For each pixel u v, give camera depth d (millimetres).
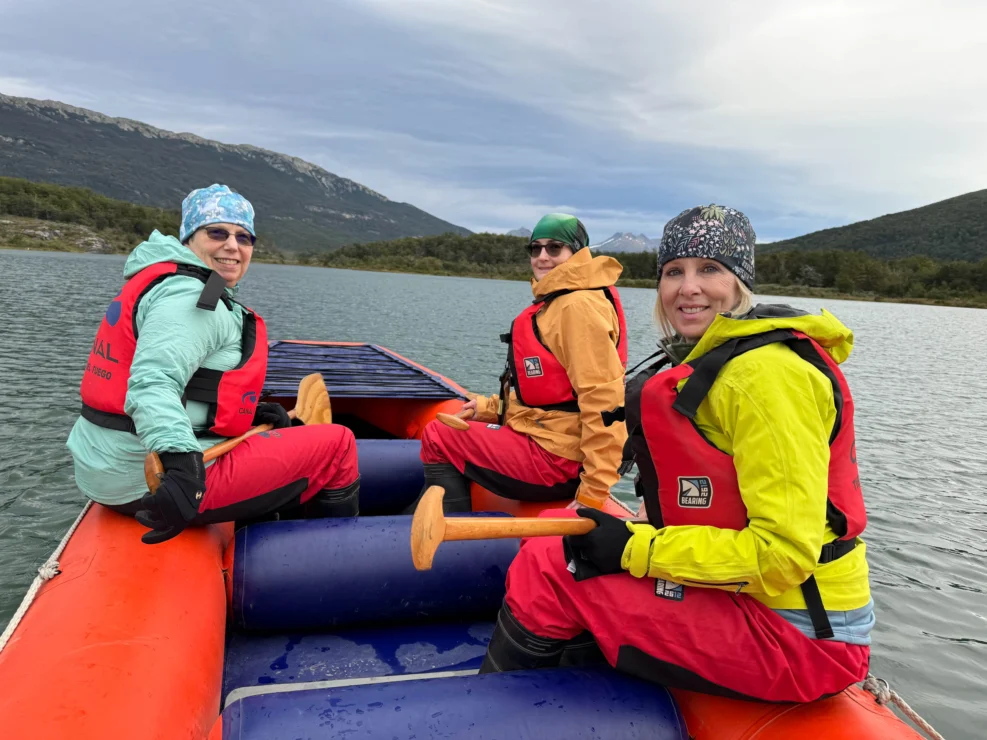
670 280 1681
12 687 1421
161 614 1746
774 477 1278
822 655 1398
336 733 1392
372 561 2365
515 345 2779
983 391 15648
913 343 30781
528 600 1682
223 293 2281
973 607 4617
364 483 3488
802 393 1292
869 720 1500
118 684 1463
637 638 1496
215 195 2416
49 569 1909
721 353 1401
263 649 2334
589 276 2629
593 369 2439
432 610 2471
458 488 2881
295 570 2285
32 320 15992
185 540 2145
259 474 2275
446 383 5746
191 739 1523
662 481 1503
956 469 8203
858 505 1415
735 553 1314
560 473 2684
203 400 2189
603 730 1507
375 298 36719
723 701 1575
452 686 1543
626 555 1454
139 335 2031
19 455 6152
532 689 1558
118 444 2064
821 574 1398
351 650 2371
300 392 3297
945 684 3670
